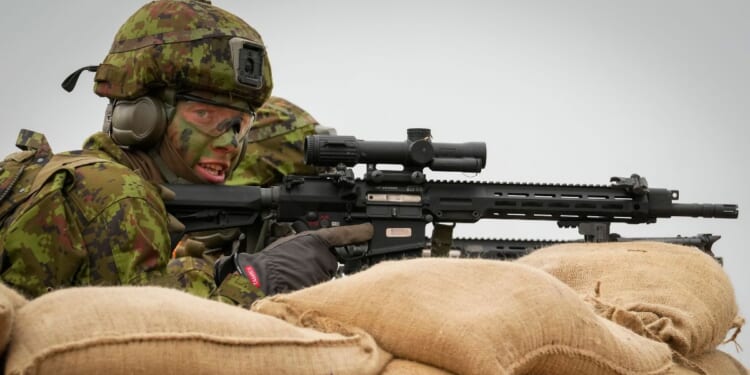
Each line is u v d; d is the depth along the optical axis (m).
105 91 8.71
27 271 7.12
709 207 10.18
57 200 7.20
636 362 4.63
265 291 5.92
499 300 4.25
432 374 4.09
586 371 4.41
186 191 8.72
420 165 9.69
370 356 4.01
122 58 8.67
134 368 3.31
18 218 7.15
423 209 9.73
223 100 8.78
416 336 4.15
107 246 7.24
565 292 4.44
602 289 5.93
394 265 4.48
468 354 4.05
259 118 11.52
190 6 8.76
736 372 6.18
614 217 10.16
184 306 3.58
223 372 3.50
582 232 10.20
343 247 9.34
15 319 3.27
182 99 8.69
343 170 9.57
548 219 10.12
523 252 11.12
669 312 5.53
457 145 9.74
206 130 8.73
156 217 7.50
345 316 4.31
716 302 5.93
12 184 7.35
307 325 4.32
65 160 7.59
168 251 7.57
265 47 9.04
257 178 11.38
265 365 3.61
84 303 3.38
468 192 9.87
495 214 9.95
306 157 9.47
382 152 9.55
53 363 3.18
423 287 4.29
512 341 4.16
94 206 7.30
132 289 3.59
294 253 6.16
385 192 9.65
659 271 5.97
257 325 3.71
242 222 9.02
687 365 5.39
